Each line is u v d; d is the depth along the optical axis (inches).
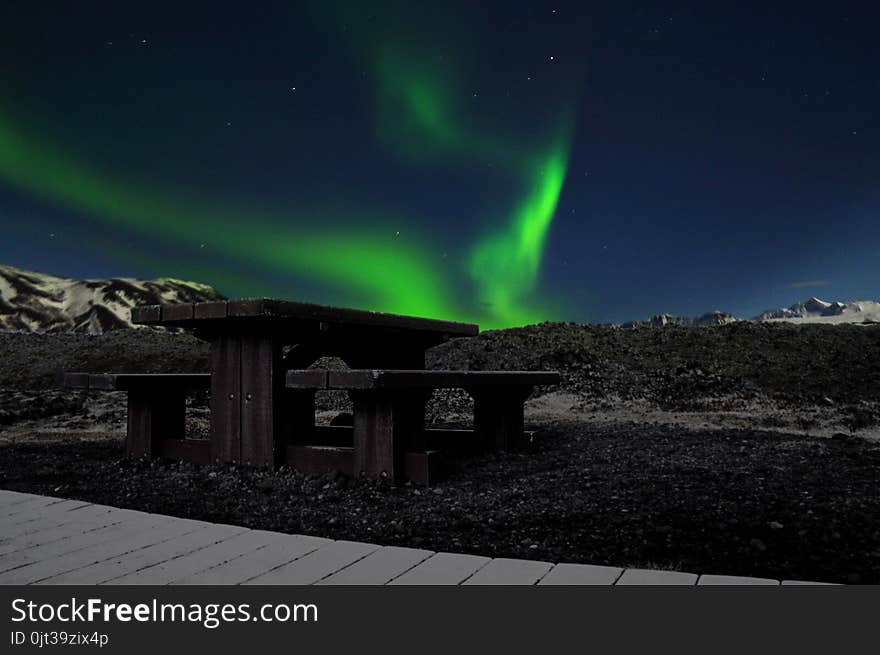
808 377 549.3
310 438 256.5
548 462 230.1
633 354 620.7
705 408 480.4
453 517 159.2
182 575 117.1
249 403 216.5
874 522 148.2
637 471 209.3
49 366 613.6
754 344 630.5
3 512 165.0
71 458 255.3
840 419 411.8
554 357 606.9
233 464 218.8
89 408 451.8
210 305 207.9
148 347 683.4
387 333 263.0
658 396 518.3
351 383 182.9
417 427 207.0
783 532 142.2
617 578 112.7
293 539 139.3
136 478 215.2
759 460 227.1
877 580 115.0
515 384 250.1
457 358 613.0
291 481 199.0
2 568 121.6
